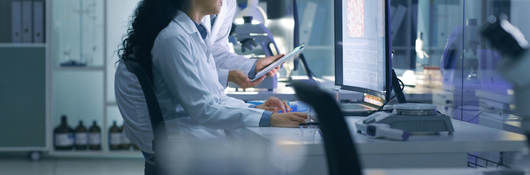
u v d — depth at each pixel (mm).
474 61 2129
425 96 2639
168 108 2062
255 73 2701
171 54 1988
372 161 1675
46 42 4973
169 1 2074
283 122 1925
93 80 5324
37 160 5020
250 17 3293
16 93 5012
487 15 2023
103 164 4855
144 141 2057
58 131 5016
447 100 2383
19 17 5016
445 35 2561
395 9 3896
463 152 1686
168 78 2006
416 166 1686
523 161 1230
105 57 4949
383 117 1799
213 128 1985
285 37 3566
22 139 5023
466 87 2201
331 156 898
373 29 2148
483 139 1705
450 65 2355
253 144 1490
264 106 2158
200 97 1982
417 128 1779
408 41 3621
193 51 2053
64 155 5191
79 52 5051
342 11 2508
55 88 5246
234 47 3574
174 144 1545
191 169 1437
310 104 882
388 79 2018
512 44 1223
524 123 1234
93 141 5016
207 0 2143
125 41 2115
